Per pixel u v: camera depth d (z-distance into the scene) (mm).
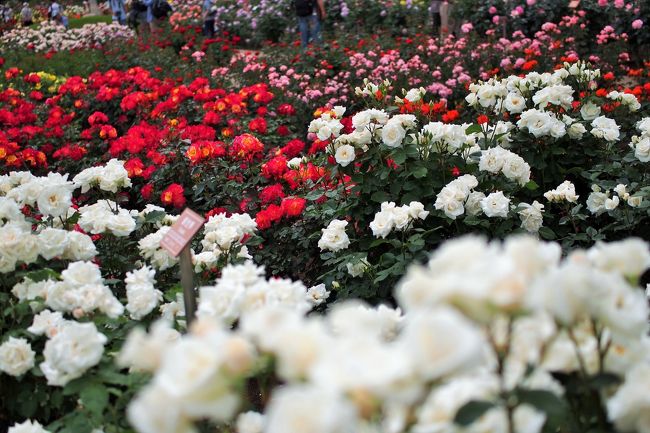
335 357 1400
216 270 4098
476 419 1529
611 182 4961
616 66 9977
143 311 3158
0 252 3301
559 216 5102
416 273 1551
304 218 4938
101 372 2562
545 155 5219
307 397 1296
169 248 2988
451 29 14320
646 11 11641
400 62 9906
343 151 4656
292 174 5430
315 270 5062
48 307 3158
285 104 8688
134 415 1528
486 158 4590
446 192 4262
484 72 9680
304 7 14750
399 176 4668
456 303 1467
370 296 4238
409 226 4301
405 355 1372
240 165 6121
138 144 6574
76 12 32156
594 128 5320
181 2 21938
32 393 2988
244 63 12195
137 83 9656
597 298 1527
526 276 1565
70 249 3621
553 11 13477
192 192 6191
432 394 1661
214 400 1484
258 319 1594
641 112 6715
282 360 1518
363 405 1363
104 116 8008
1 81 12406
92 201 6398
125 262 4227
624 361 1766
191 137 6703
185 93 8180
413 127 4688
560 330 1711
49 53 14977
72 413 2646
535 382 1800
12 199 3977
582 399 1921
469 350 1309
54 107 8719
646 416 1608
